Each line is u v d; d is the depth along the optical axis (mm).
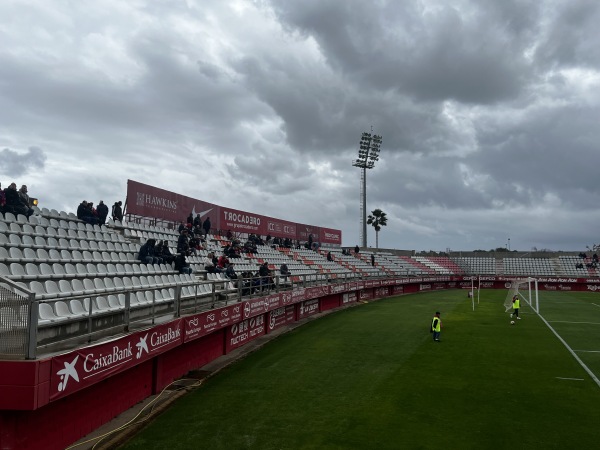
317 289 29406
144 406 11258
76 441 8852
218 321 15711
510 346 19500
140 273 17359
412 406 11617
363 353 17984
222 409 11273
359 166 61438
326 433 9820
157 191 27766
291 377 14336
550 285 58250
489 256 75500
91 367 8469
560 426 10328
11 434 7145
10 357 7102
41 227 15672
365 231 61500
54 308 10359
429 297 44469
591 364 16266
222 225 36375
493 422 10547
